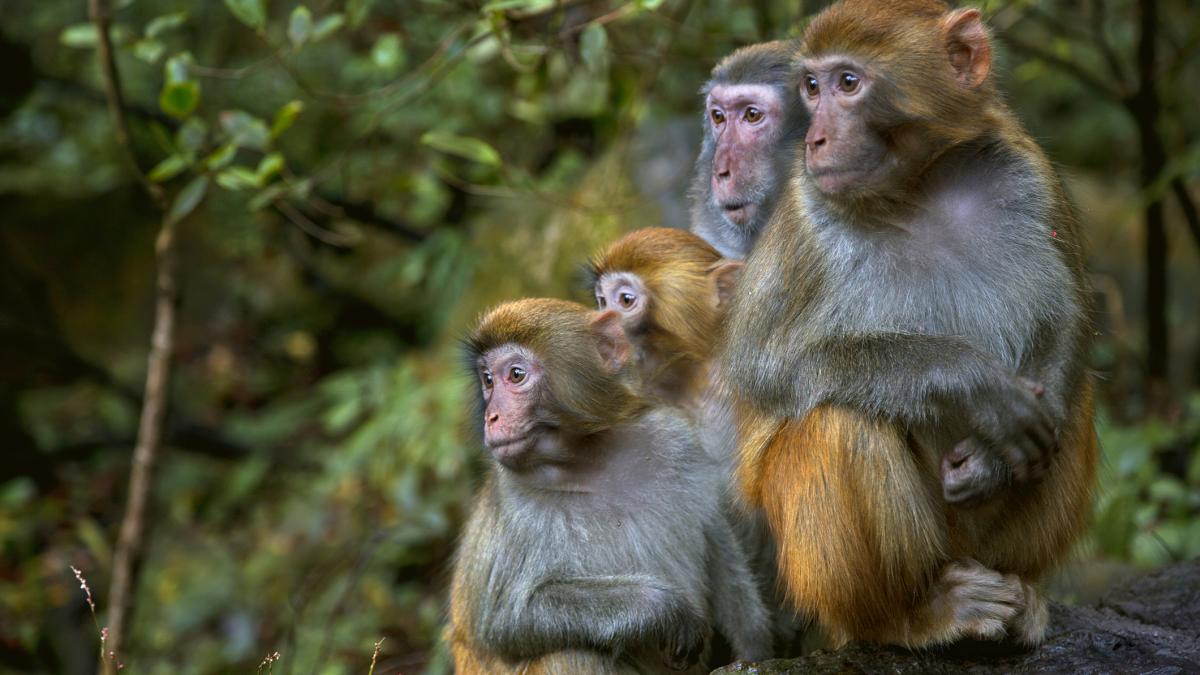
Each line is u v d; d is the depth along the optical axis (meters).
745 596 8.59
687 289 9.22
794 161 8.50
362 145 18.19
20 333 21.25
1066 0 16.41
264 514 19.03
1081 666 7.17
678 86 16.98
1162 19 17.92
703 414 9.09
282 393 22.23
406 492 14.62
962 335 7.23
